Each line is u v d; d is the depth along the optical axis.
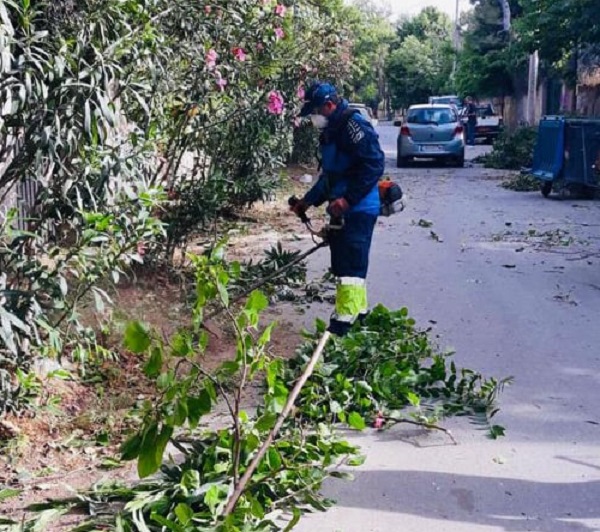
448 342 7.61
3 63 4.64
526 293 9.38
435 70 70.06
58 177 5.44
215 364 6.68
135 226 5.50
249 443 4.18
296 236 12.48
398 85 73.12
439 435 5.61
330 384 5.98
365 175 6.55
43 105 5.00
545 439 5.55
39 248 5.37
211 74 8.57
